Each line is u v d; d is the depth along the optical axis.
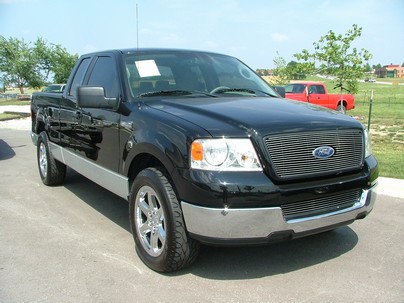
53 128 6.18
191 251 3.52
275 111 3.74
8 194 6.29
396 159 8.45
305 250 4.19
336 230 4.73
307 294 3.35
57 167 6.52
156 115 3.79
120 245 4.35
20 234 4.66
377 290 3.41
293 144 3.32
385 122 18.36
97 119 4.68
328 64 12.59
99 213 5.39
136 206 3.92
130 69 4.61
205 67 4.99
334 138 3.52
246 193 3.15
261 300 3.27
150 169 3.69
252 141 3.25
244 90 4.77
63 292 3.40
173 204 3.43
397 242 4.40
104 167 4.64
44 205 5.73
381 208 5.51
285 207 3.28
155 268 3.71
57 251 4.20
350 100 20.88
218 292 3.39
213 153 3.22
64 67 41.25
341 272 3.73
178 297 3.32
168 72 4.70
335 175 3.54
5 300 3.28
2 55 41.81
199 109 3.74
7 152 10.18
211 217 3.18
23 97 38.75
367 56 12.16
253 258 4.00
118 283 3.54
